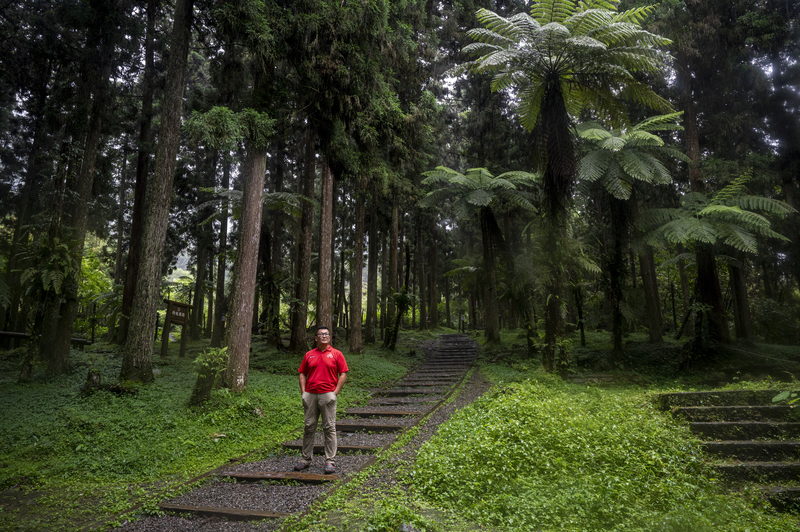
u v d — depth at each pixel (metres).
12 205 19.66
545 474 4.48
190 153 23.09
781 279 23.27
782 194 18.38
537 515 3.68
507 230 23.73
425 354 20.19
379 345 22.03
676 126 11.93
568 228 11.13
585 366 13.69
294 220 18.58
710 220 12.90
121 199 26.03
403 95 18.84
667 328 25.77
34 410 8.01
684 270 20.89
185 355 17.05
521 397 7.00
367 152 12.70
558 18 9.30
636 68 9.41
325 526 3.67
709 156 17.06
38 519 4.30
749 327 16.75
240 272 9.66
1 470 5.68
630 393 8.84
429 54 18.69
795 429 5.55
